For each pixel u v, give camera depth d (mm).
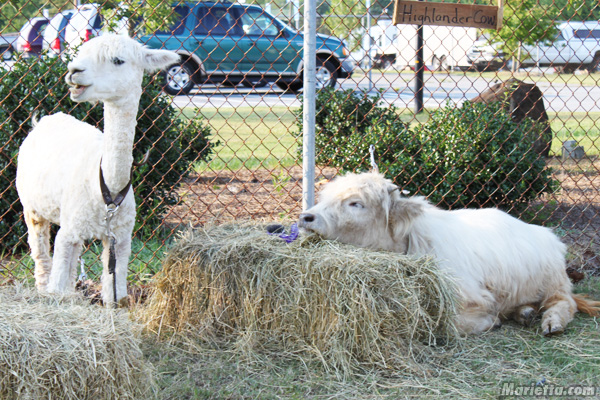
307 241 4082
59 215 4281
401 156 6543
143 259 5457
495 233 4559
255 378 3635
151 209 5812
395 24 4859
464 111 6504
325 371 3688
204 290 4090
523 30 9906
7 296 3412
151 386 3367
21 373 2807
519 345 4043
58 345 2887
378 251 4043
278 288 3904
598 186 8008
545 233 4859
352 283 3693
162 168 6008
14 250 5426
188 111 12539
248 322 3975
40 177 4273
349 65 14133
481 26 4965
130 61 3787
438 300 3869
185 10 11789
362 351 3691
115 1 5715
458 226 4488
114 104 3812
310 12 4477
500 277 4438
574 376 3652
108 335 3016
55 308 3213
